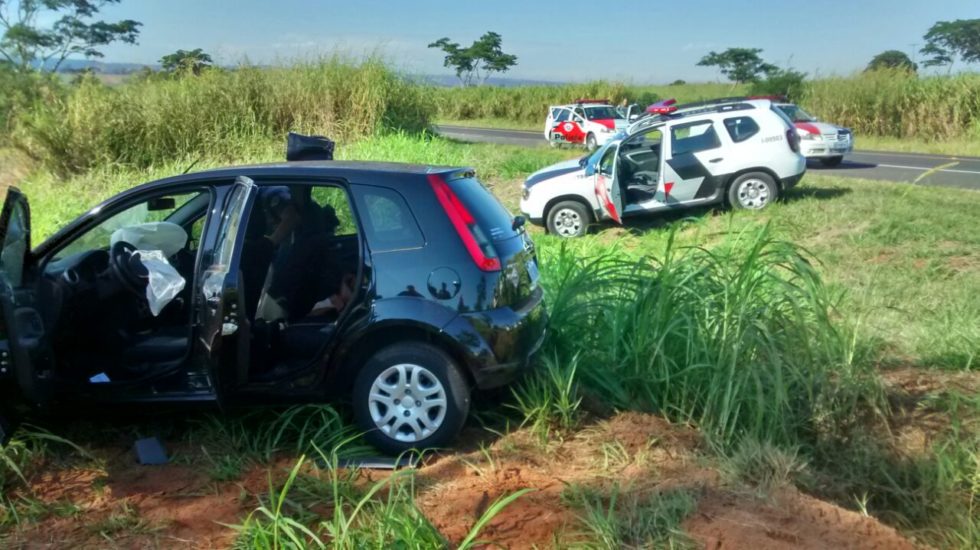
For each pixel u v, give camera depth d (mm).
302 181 4734
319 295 5125
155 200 5203
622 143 13023
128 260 4793
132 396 4539
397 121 22203
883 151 26422
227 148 19391
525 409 4879
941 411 5355
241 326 4391
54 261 4938
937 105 28641
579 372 5309
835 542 3514
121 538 3719
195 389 4566
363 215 4637
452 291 4492
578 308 5590
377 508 3723
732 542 3469
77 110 18750
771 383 4855
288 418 4652
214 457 4523
